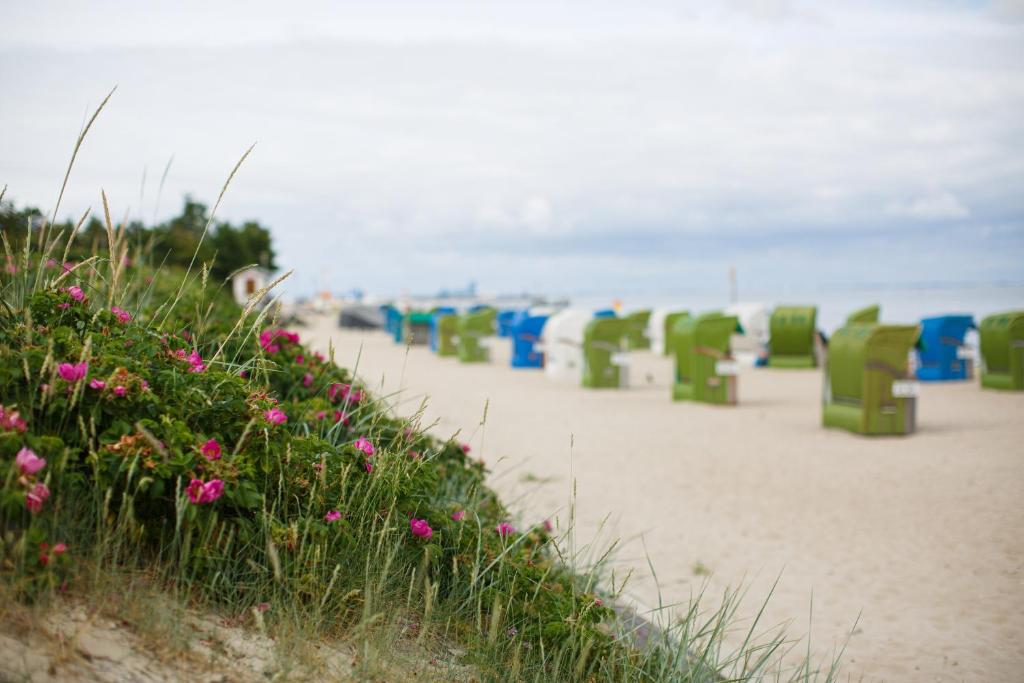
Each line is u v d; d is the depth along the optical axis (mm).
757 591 5551
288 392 4676
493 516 4438
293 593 2781
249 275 26656
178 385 3102
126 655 2289
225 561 2832
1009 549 6305
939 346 19359
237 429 3109
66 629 2268
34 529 2320
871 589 5555
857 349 11836
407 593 3275
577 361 20297
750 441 11383
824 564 6109
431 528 3508
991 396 16062
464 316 28016
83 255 4105
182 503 2646
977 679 4156
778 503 7934
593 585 4039
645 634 4312
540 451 10664
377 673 2697
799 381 19750
